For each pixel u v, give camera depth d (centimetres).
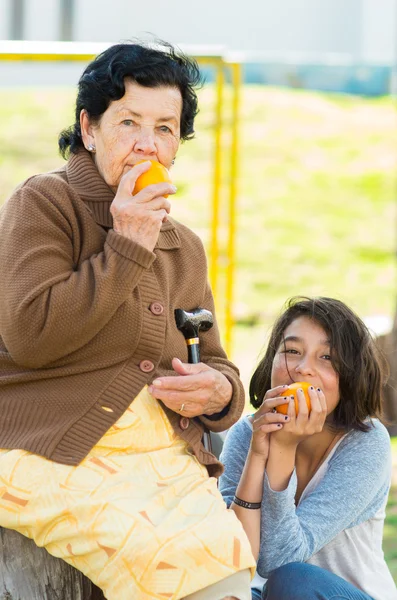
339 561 597
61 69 3694
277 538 566
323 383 598
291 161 3403
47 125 3362
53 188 534
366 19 3862
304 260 2839
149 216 506
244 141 3475
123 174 538
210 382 534
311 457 620
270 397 578
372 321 1761
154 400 527
